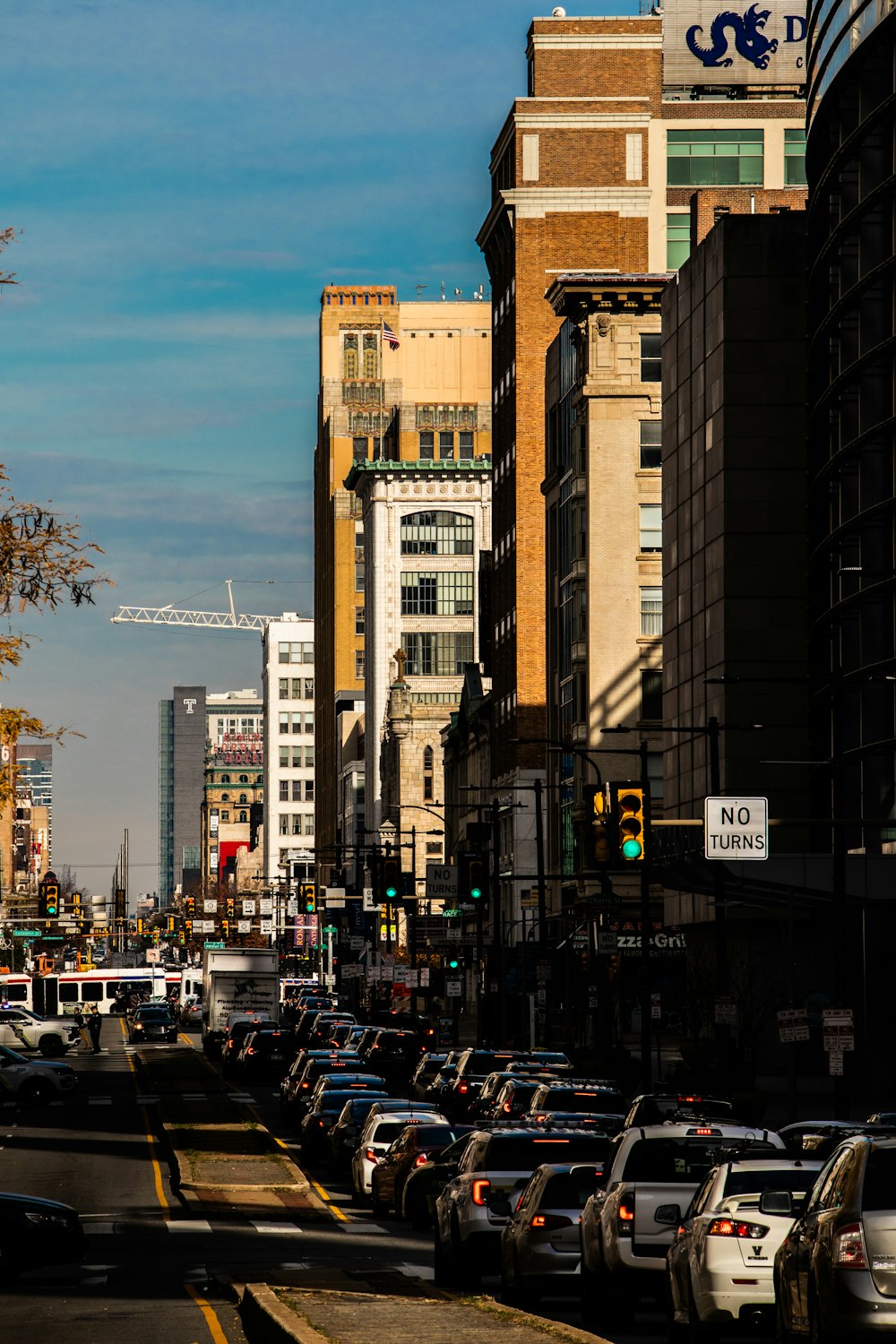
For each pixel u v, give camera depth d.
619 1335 31.97
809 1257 23.19
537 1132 38.44
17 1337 31.31
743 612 116.12
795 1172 27.88
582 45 184.50
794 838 113.38
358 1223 52.81
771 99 184.50
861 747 100.75
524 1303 34.94
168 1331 31.73
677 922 125.31
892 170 99.88
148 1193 60.47
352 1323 27.47
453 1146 50.00
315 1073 84.19
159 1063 139.25
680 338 129.62
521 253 183.25
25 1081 97.94
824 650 110.56
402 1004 187.12
